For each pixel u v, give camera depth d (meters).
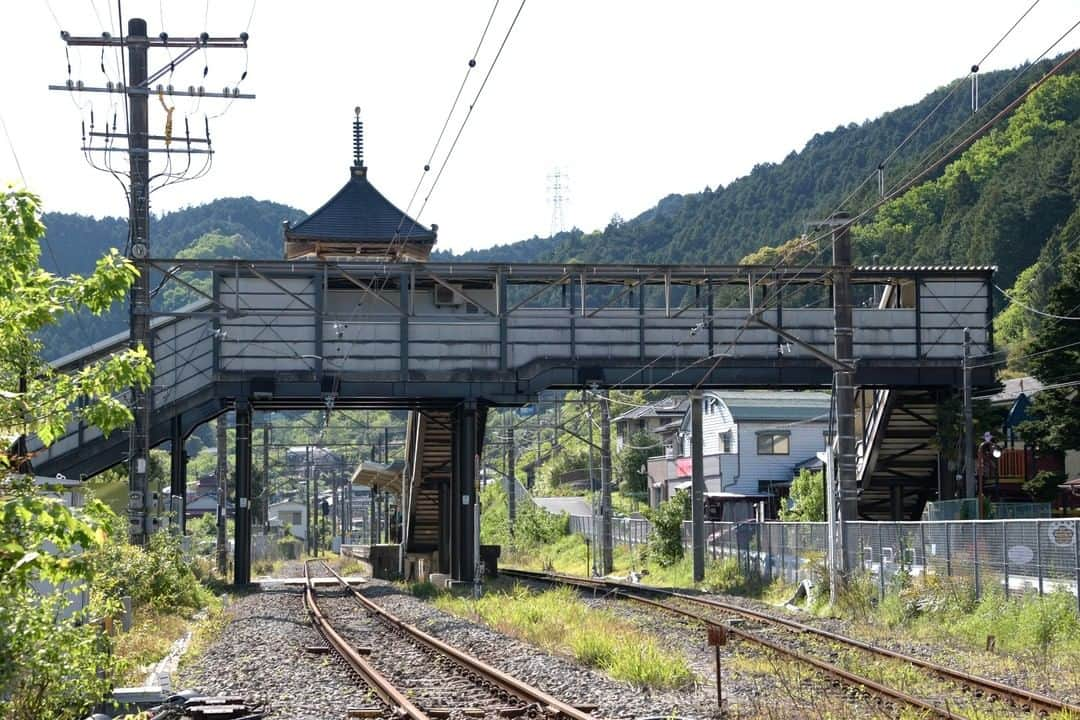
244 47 47.28
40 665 14.10
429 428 72.25
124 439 58.69
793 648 33.78
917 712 21.08
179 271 59.00
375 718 20.92
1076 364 60.47
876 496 74.62
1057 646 32.00
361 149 77.81
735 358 62.66
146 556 43.38
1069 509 65.81
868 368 62.88
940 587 40.66
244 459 64.06
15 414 13.73
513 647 32.25
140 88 47.12
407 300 61.03
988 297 63.84
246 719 20.66
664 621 43.72
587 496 139.50
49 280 14.23
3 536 12.51
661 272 60.47
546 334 62.16
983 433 63.62
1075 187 155.25
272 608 49.34
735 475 101.00
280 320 60.75
